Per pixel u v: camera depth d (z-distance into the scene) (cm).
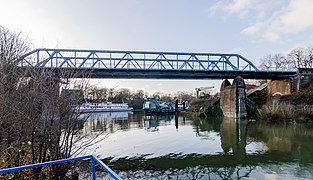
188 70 3925
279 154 1538
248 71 4178
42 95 797
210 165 1322
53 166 828
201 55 4269
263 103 4725
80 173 966
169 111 6919
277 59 7931
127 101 11338
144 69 3756
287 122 3306
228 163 1358
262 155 1523
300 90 4119
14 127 750
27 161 799
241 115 4134
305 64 6931
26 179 758
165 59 3969
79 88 902
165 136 2373
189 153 1609
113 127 3180
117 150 1680
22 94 780
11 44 859
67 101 849
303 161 1366
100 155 1526
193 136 2366
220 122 3806
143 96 12456
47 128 799
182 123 3844
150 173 1187
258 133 2448
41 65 914
